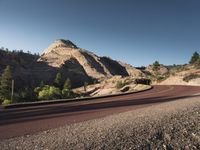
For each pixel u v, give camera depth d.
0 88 93.00
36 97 86.06
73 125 10.86
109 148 7.36
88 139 8.04
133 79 122.25
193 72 90.06
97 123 11.00
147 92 42.91
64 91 91.06
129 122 10.63
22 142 7.88
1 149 7.11
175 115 12.30
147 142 8.23
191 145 8.64
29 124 11.56
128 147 7.61
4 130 10.07
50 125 11.22
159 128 9.74
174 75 96.88
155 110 14.61
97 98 31.56
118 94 36.97
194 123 11.04
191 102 17.91
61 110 17.53
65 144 7.53
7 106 19.69
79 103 23.69
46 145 7.45
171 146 8.35
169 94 35.00
